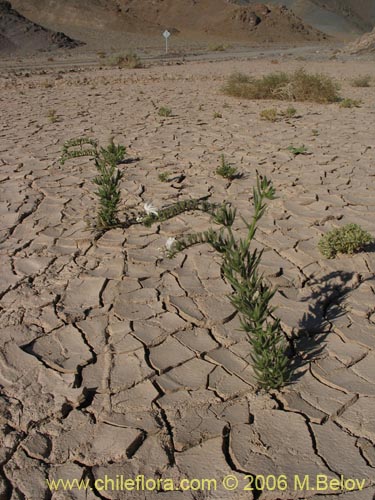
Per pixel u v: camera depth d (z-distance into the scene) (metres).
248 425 2.92
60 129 11.09
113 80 21.70
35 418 3.01
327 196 6.52
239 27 75.81
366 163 8.06
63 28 58.78
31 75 24.52
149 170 7.83
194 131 10.66
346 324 3.81
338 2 150.88
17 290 4.39
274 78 16.22
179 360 3.47
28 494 2.57
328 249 4.78
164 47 52.16
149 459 2.75
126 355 3.54
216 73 24.94
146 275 4.57
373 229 5.49
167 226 5.59
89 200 6.54
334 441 2.80
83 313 4.01
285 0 145.62
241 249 3.02
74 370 3.38
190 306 4.07
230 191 6.82
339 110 13.44
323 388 3.19
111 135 10.37
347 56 39.53
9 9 50.16
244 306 3.07
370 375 3.29
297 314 3.94
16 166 8.12
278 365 3.12
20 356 3.54
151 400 3.13
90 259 4.92
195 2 79.62
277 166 7.95
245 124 11.43
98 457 2.76
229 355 3.52
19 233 5.58
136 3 78.19
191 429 2.91
